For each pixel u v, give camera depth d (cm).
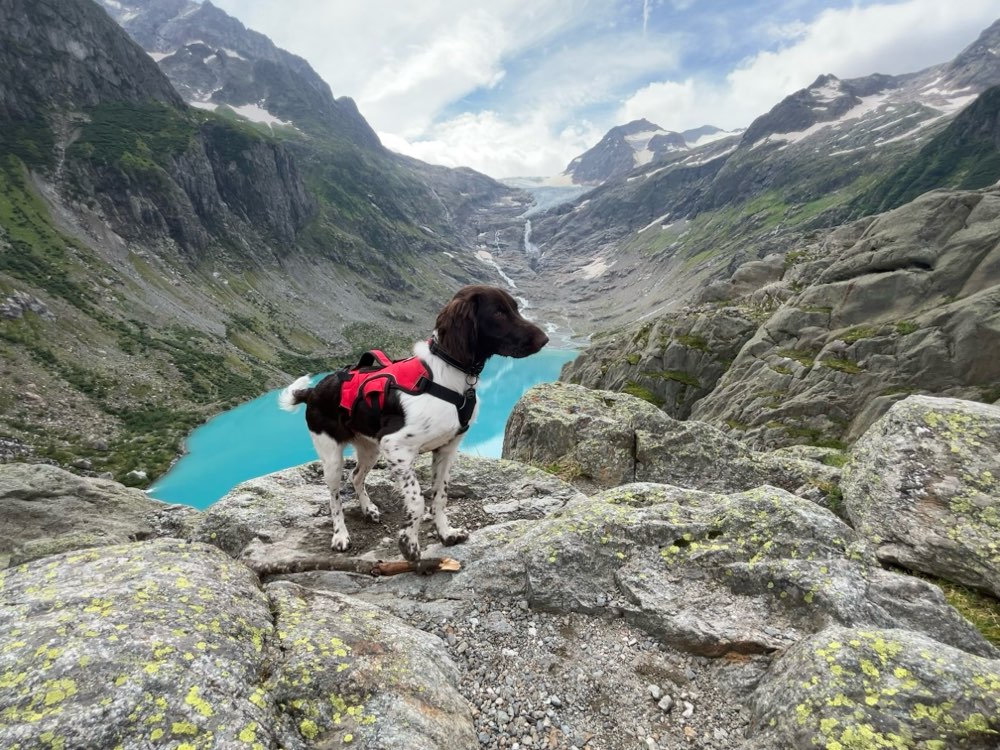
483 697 470
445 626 552
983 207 4103
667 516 665
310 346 12612
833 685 399
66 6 14562
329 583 626
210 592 422
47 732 266
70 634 329
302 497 833
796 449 1522
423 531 734
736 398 4297
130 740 277
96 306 8756
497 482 899
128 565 443
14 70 12738
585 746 434
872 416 3388
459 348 555
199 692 316
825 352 3922
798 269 5475
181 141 14525
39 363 6794
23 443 5406
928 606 524
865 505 812
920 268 4134
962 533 684
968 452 766
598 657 523
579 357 6931
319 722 348
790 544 606
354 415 600
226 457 5728
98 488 1375
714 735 447
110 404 6688
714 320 5250
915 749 351
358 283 19050
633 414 1238
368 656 411
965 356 3341
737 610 552
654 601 562
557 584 588
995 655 497
